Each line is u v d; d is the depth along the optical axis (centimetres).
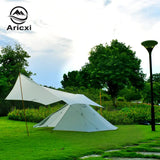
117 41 2688
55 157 495
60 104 1980
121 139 771
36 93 902
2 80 2389
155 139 766
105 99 2766
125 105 2319
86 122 1015
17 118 1678
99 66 2358
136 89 2617
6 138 802
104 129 1033
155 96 3012
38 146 646
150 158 492
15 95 954
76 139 780
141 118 1496
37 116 1527
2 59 3161
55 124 1130
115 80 2245
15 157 498
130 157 502
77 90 2502
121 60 2295
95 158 480
